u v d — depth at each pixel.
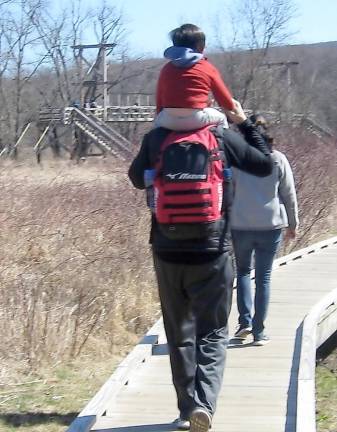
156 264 6.93
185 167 6.54
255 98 61.88
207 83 6.69
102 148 53.16
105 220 15.30
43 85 72.12
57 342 11.10
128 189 17.56
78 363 11.08
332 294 13.02
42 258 13.34
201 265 6.76
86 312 11.91
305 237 20.81
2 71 67.31
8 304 11.23
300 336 10.92
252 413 8.01
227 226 6.82
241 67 64.25
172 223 6.61
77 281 12.19
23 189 17.38
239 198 9.86
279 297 13.68
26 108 68.56
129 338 12.39
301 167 21.09
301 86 69.62
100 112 63.22
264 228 9.88
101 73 74.06
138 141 25.30
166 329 7.16
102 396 8.15
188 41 6.79
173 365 7.14
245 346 10.39
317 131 35.31
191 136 6.64
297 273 16.11
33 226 14.52
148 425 7.66
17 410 9.34
